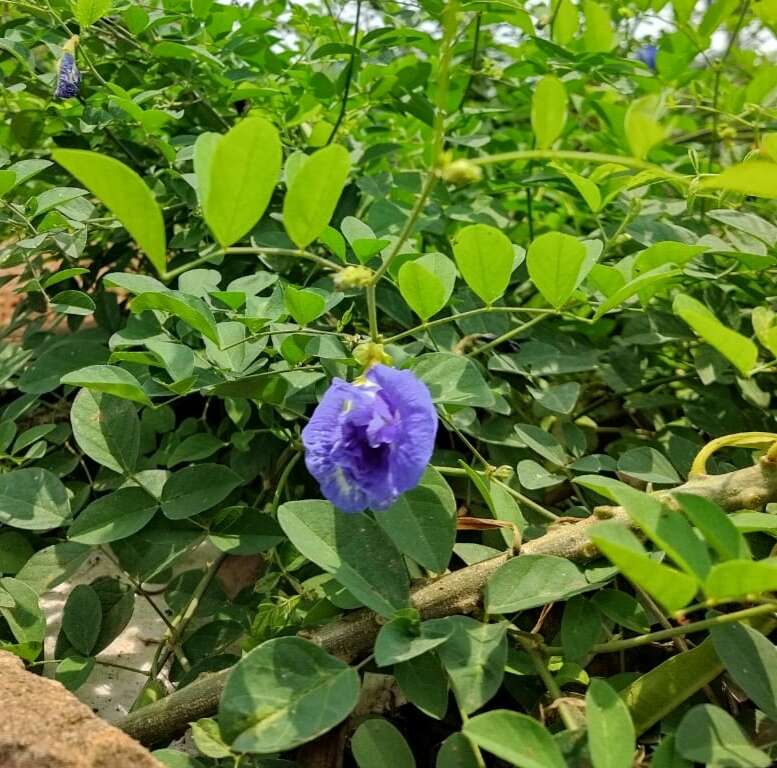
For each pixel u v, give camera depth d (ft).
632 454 1.05
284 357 1.05
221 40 1.56
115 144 1.53
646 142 0.74
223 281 1.40
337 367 1.07
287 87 1.62
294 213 0.78
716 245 1.23
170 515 0.97
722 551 0.70
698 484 0.92
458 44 1.64
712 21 1.49
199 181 0.81
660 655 1.00
